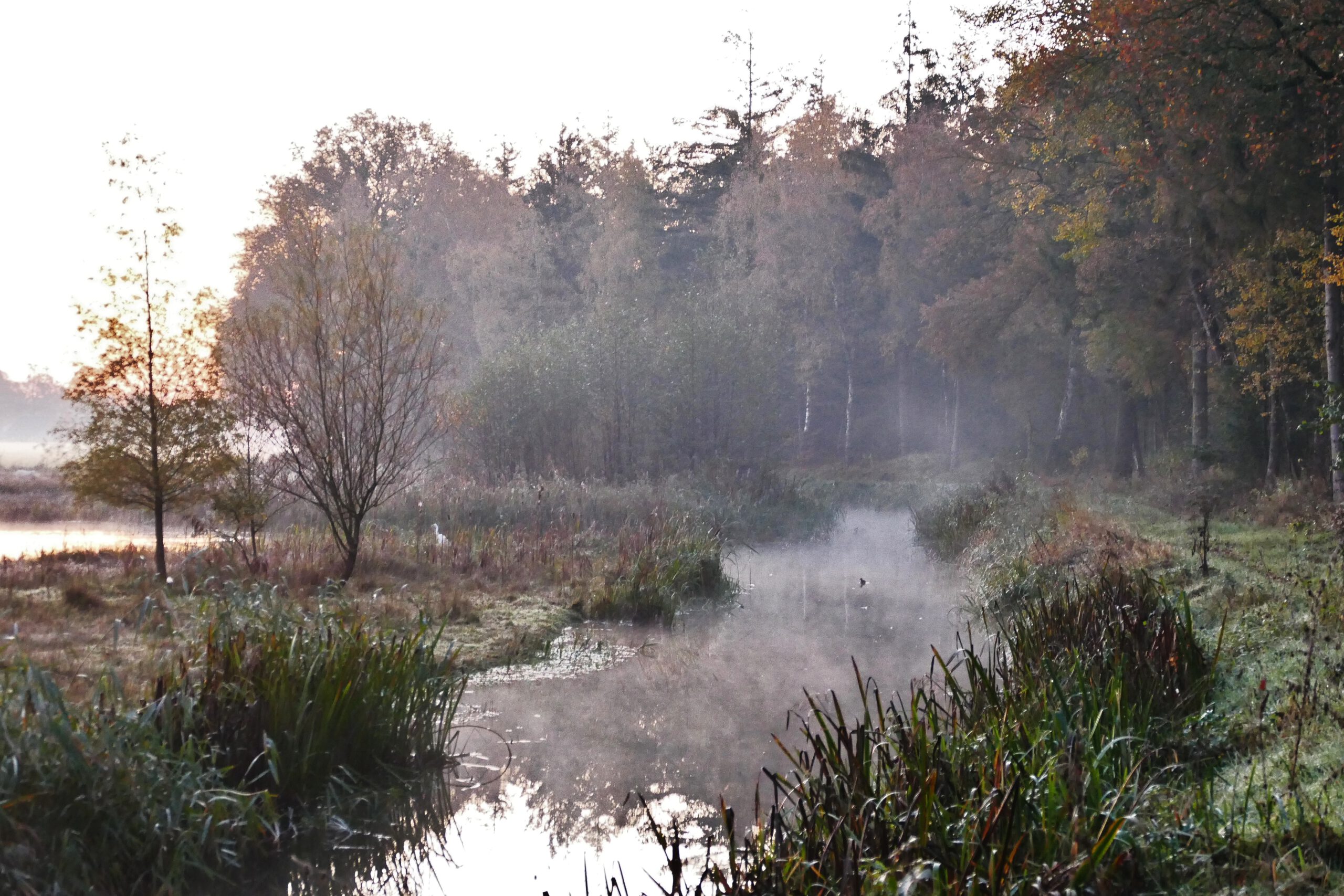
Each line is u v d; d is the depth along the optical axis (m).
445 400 17.14
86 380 13.41
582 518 21.73
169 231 13.77
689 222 62.16
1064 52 21.97
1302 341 22.59
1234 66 19.20
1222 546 14.29
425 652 8.44
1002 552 16.28
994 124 32.97
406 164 61.50
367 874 6.27
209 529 18.38
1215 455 24.73
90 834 5.43
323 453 14.41
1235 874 4.38
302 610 10.49
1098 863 4.33
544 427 31.02
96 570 14.29
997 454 41.47
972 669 7.26
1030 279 33.03
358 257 14.90
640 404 32.81
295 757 6.74
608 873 6.21
